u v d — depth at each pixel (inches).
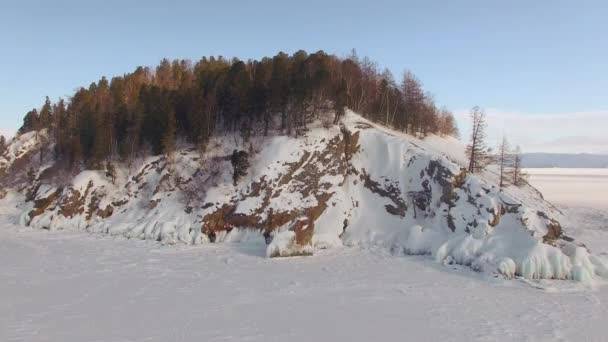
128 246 1568.7
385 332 813.9
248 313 903.1
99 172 2135.8
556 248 1326.3
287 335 787.4
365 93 2674.7
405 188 1786.4
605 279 1241.4
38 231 1870.1
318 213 1694.1
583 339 798.5
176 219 1739.7
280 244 1453.0
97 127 2292.1
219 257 1423.5
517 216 1531.7
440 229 1608.0
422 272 1280.8
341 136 1959.9
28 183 2635.3
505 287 1151.6
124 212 1923.0
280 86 2058.3
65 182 2223.2
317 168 1825.8
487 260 1307.8
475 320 891.4
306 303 979.3
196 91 2278.5
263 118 2159.2
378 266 1338.6
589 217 2534.5
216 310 917.2
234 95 2183.8
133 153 2217.0
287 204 1690.5
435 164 1777.8
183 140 2209.6
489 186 1659.7
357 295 1050.7
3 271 1208.8
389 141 1942.7
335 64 2760.8
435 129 3186.5
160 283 1119.0
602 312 955.3
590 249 1632.6
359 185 1850.4
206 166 1955.0
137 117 2281.0
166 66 3769.7
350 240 1628.9
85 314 876.0
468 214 1579.7
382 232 1644.9
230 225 1686.8
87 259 1371.8
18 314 868.6
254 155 1899.6
